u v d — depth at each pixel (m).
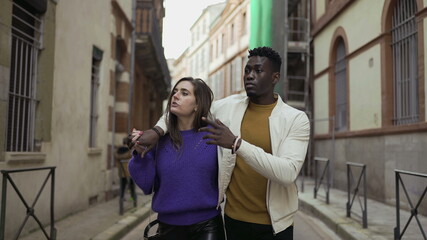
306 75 15.91
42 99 6.50
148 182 2.53
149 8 14.16
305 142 2.48
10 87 5.75
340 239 6.56
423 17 8.05
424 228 6.54
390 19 9.74
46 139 6.60
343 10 12.38
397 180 5.49
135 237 6.44
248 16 26.30
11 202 5.53
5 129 5.38
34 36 6.40
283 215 2.51
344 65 12.77
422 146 7.94
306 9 16.91
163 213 2.54
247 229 2.56
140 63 17.17
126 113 12.38
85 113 8.35
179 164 2.49
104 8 9.50
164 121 2.58
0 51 5.26
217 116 2.67
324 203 9.34
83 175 8.27
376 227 6.73
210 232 2.53
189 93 2.52
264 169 2.21
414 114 8.76
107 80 9.82
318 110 14.85
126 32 12.09
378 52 10.11
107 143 9.90
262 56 2.53
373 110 10.36
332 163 12.30
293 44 16.00
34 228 6.17
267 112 2.60
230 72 30.67
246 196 2.54
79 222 6.93
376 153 10.01
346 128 12.48
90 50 8.61
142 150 2.46
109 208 8.51
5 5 5.36
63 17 7.23
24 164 5.88
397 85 9.49
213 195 2.53
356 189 7.36
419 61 8.18
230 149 2.27
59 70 7.10
